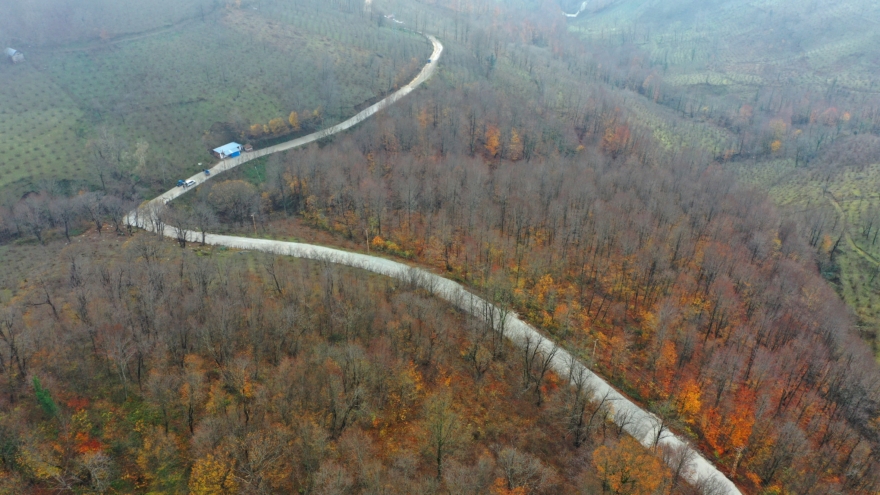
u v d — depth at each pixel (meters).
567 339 127.06
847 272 169.00
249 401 93.69
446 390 100.94
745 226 168.62
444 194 172.50
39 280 130.25
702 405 114.12
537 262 143.62
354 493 81.94
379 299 125.19
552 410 104.00
